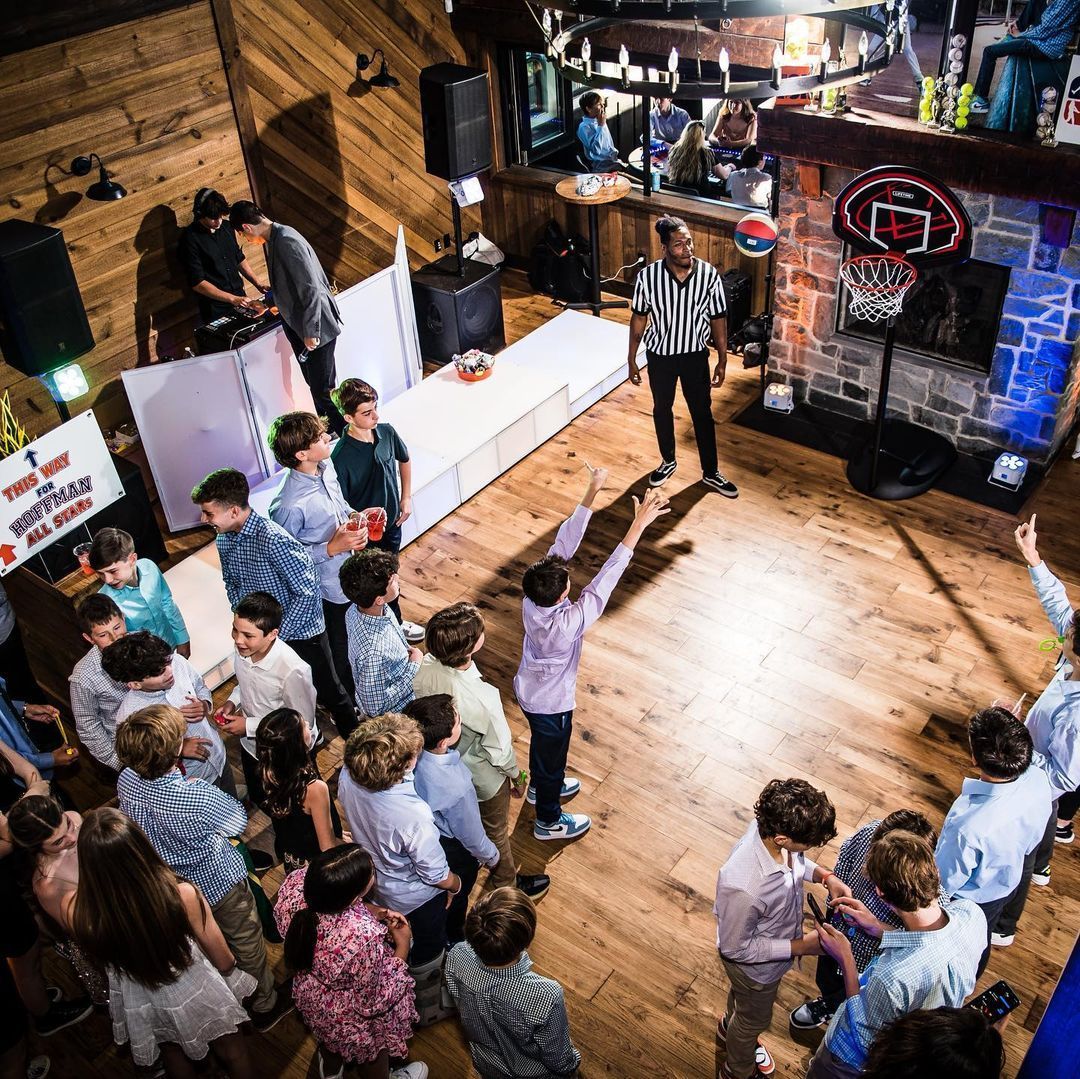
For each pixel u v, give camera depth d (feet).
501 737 12.52
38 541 17.24
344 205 25.68
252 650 12.99
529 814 15.43
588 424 23.56
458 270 25.20
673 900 14.12
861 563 19.33
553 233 27.37
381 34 25.02
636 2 10.18
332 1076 11.51
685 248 18.40
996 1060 7.91
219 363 20.20
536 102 28.66
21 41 18.62
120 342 22.07
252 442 21.42
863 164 19.22
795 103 19.63
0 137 18.95
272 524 14.28
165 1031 10.84
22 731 14.39
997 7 16.93
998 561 19.15
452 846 12.48
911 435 21.99
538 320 27.30
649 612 18.57
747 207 25.36
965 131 18.08
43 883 10.96
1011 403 20.56
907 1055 7.98
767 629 18.10
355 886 9.94
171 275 22.49
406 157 26.78
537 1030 9.40
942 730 16.15
